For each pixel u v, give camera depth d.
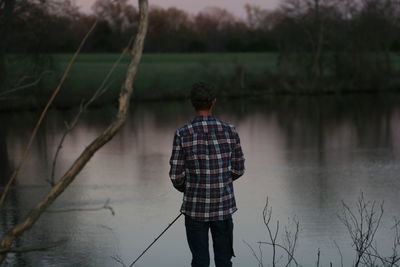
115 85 34.28
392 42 47.88
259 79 43.72
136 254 7.02
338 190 10.88
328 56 45.75
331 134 20.62
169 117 28.22
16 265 6.52
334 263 6.48
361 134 20.48
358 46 45.62
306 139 19.34
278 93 43.03
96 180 12.47
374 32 45.75
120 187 11.63
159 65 64.62
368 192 10.62
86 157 1.72
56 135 21.70
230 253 4.33
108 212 9.35
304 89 43.56
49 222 8.69
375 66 46.00
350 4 45.81
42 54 30.34
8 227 8.38
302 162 14.48
